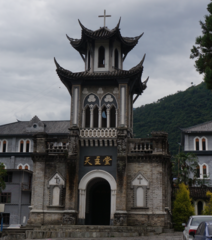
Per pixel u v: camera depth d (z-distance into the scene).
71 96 49.56
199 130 84.50
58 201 45.69
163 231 43.00
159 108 161.62
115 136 46.50
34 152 47.38
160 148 45.50
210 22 33.50
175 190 70.25
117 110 47.78
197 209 70.44
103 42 50.75
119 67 52.03
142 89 54.59
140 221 43.94
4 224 70.88
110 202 49.91
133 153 45.88
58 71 47.88
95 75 47.66
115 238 36.72
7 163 84.19
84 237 38.28
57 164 46.81
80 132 47.25
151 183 44.94
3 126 88.44
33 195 46.16
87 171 46.28
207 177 81.62
